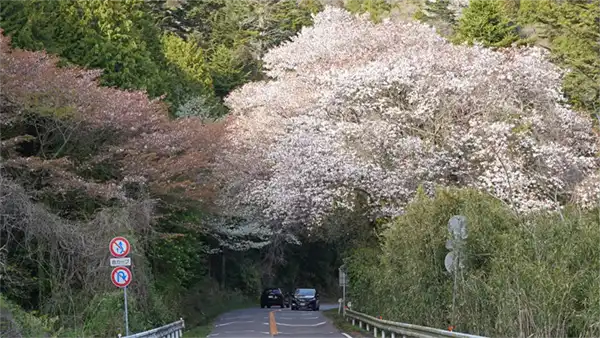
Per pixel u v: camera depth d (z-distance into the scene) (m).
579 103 39.12
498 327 15.06
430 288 19.45
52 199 24.70
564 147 29.95
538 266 14.51
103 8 34.44
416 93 30.77
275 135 39.44
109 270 21.34
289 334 25.56
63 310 20.97
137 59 36.41
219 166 36.31
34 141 25.73
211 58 63.38
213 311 41.84
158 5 62.34
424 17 65.69
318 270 63.34
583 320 13.87
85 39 32.69
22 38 26.97
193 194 30.20
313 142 32.16
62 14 32.41
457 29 53.88
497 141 28.59
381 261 24.31
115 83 33.25
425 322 19.39
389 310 22.98
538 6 45.78
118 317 20.17
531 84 31.98
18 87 22.34
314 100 38.91
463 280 17.28
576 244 15.25
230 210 38.12
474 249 18.00
